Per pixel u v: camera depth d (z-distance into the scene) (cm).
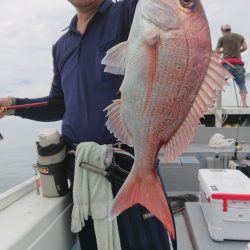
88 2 192
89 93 194
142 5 126
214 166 400
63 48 213
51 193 216
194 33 121
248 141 498
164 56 123
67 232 219
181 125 127
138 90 129
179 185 354
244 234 208
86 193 195
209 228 218
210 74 121
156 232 193
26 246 167
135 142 136
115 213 137
